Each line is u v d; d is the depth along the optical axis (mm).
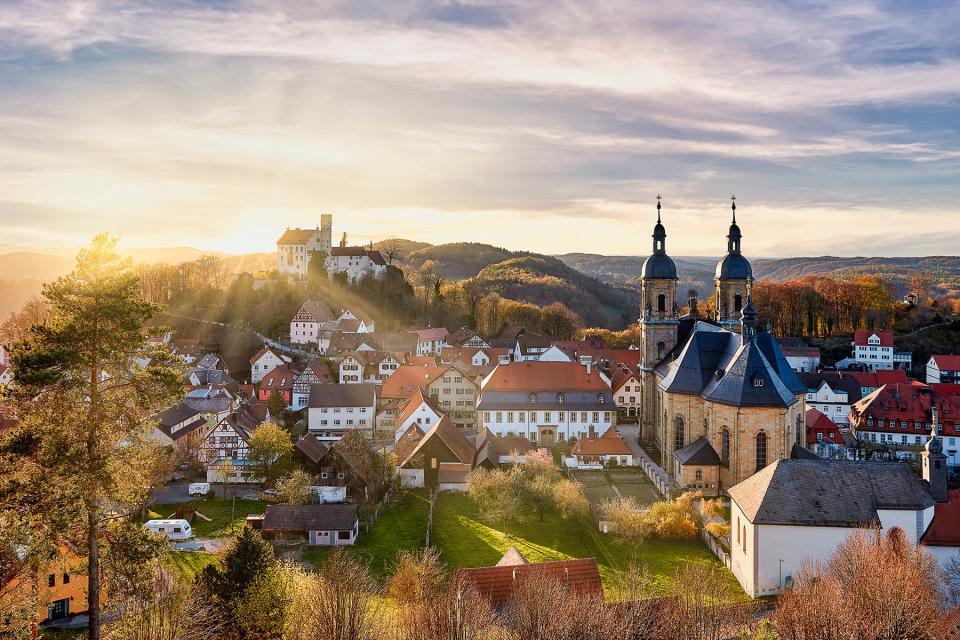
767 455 93875
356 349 185125
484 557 79375
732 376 97000
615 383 151750
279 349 199250
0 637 37906
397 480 107125
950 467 135250
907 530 65688
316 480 108438
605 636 45469
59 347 37281
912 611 49031
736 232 129375
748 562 67375
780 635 49031
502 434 129875
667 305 126375
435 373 153500
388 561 79562
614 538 83062
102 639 41375
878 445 136625
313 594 51125
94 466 36938
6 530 35312
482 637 45062
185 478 113375
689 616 50344
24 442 36219
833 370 194125
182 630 41812
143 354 40188
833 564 59156
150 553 39500
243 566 48469
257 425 129125
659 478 105562
